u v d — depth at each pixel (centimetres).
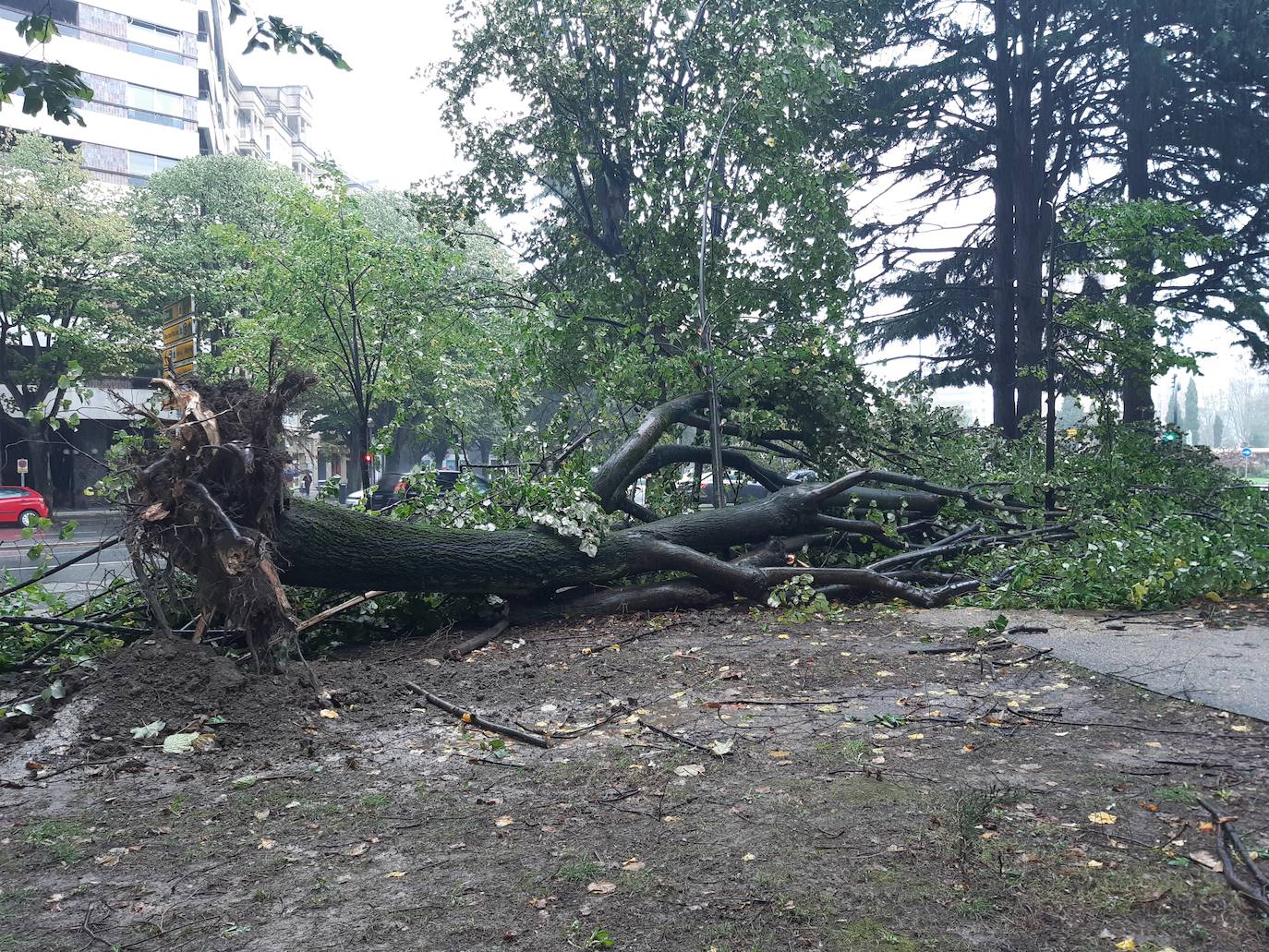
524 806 376
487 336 1381
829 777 391
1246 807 339
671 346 1305
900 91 2483
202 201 3741
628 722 495
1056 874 292
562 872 310
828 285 1412
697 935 265
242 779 417
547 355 1307
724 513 947
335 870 320
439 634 759
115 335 3353
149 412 599
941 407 1435
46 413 634
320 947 267
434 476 896
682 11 1875
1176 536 914
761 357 1125
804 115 1725
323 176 1414
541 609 823
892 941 257
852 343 1177
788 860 311
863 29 2353
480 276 1805
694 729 475
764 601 855
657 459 1137
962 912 271
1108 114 2698
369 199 4319
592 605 831
